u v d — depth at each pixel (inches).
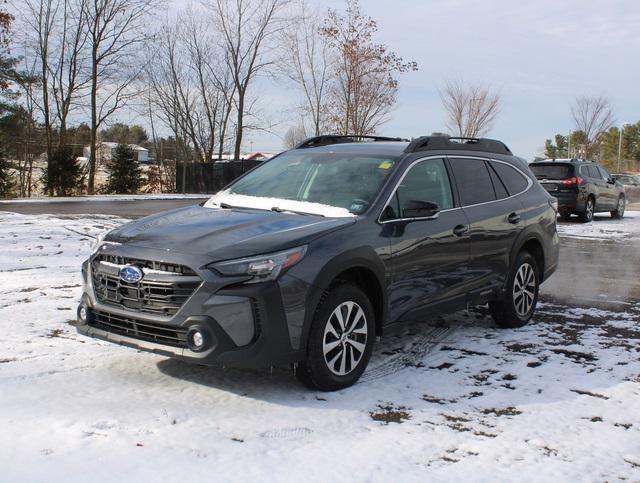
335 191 198.8
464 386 179.5
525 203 250.7
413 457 133.8
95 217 631.2
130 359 190.9
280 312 157.6
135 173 1486.2
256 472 123.7
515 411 162.1
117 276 166.9
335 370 171.2
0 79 1232.8
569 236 599.8
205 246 162.4
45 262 347.6
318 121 1304.1
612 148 3184.1
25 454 126.4
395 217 192.7
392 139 249.8
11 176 1323.8
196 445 134.5
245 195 211.8
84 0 1280.8
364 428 148.3
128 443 133.5
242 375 181.8
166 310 159.8
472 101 1485.0
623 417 159.9
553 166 749.3
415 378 185.2
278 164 227.1
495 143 255.0
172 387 169.9
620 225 717.3
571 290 328.2
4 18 1187.3
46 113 1304.1
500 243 232.2
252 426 146.5
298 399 165.2
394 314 190.5
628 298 307.6
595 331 242.1
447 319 258.1
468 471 128.3
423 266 198.4
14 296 265.9
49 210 773.3
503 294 237.0
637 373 193.3
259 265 156.9
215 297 154.6
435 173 215.6
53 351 194.9
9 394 158.4
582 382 184.4
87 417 146.4
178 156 1551.4
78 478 117.4
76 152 1476.4
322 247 167.5
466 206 221.8
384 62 1225.4
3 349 194.7
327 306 166.4
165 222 185.0
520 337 232.4
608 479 127.3
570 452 139.3
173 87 1466.5
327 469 126.5
